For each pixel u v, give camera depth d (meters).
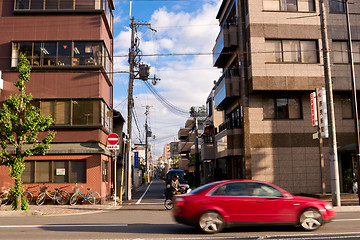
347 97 22.08
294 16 21.59
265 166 21.05
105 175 21.12
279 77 20.94
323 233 8.56
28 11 20.28
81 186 18.52
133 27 23.97
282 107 21.84
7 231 9.32
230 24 23.80
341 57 21.61
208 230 8.70
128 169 22.56
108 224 10.78
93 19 20.59
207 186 9.23
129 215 13.73
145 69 23.38
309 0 21.95
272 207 8.90
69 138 19.53
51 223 11.11
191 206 8.80
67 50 20.23
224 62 27.56
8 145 18.91
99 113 19.78
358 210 14.77
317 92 17.98
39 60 20.00
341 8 21.98
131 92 23.52
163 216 13.27
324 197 18.30
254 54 21.06
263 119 21.47
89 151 18.64
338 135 21.55
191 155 51.91
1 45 20.08
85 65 20.11
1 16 20.38
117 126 30.64
